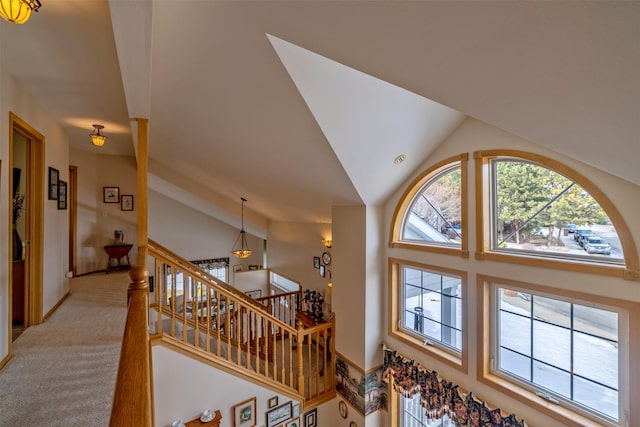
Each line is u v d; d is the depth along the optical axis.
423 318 3.61
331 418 4.27
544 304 2.50
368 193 3.63
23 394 1.96
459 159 3.01
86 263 5.71
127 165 6.23
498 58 1.08
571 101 1.14
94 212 5.85
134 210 6.32
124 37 1.35
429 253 3.38
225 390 3.28
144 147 2.43
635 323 1.94
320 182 3.67
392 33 1.18
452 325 3.26
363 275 3.91
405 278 3.85
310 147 2.93
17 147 3.15
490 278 2.78
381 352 4.03
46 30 1.87
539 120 1.33
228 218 8.07
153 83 2.83
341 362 4.29
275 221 7.66
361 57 1.45
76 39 1.98
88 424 1.72
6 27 1.83
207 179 5.80
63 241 3.93
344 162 2.98
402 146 3.05
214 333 4.09
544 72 1.06
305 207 5.12
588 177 2.12
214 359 3.23
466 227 2.98
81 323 3.09
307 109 2.37
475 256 2.88
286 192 4.61
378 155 3.06
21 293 3.10
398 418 3.86
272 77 2.18
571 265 2.23
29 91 2.79
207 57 2.23
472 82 1.26
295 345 5.53
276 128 2.84
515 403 2.57
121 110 3.35
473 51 1.10
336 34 1.37
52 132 3.49
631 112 1.05
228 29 1.86
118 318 3.24
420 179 3.46
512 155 2.55
